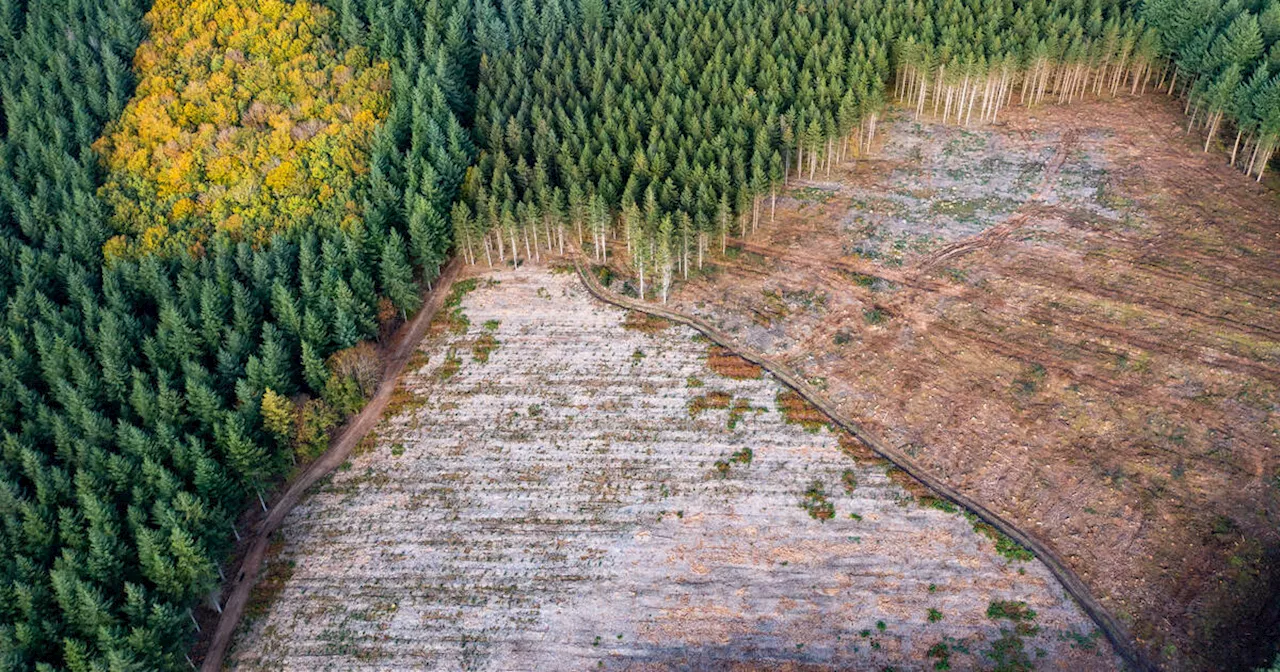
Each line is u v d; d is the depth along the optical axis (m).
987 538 64.50
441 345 84.12
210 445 70.19
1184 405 69.31
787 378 77.31
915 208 91.69
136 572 62.50
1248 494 63.38
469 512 70.50
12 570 60.09
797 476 70.12
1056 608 60.34
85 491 63.88
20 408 72.81
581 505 70.12
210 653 63.94
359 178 89.88
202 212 88.19
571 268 90.44
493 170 91.00
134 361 75.81
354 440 76.81
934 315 79.81
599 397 77.81
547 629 62.97
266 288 80.44
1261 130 85.94
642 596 64.12
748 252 88.94
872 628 60.66
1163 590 60.00
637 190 86.19
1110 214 87.62
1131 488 65.31
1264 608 57.84
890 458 70.50
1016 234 86.69
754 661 59.91
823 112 94.69
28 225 85.88
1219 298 76.62
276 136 93.31
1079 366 73.38
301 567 68.25
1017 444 69.50
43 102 98.06
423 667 61.62
